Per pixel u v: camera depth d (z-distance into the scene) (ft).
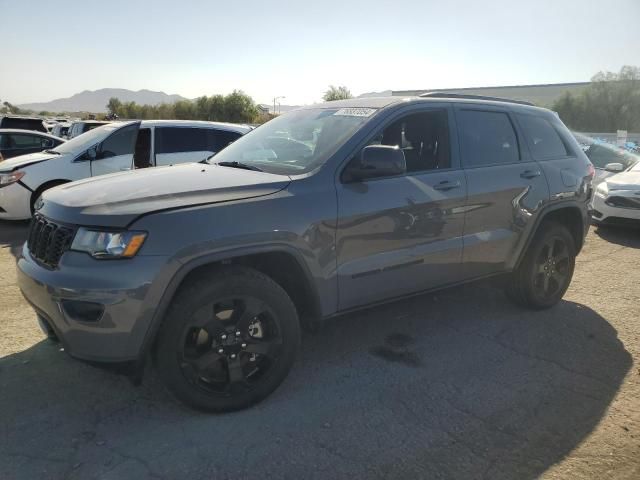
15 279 18.22
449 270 13.28
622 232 28.91
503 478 8.58
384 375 11.98
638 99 159.33
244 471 8.61
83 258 9.08
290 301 10.62
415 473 8.66
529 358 13.00
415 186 12.26
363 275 11.53
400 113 12.62
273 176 11.03
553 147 16.35
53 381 11.27
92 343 9.04
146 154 29.30
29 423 9.77
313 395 11.04
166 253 9.07
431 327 14.83
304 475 8.55
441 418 10.28
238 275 9.92
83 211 9.38
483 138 14.33
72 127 57.98
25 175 26.55
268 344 10.46
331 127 12.54
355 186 11.37
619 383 11.80
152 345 9.59
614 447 9.43
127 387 11.09
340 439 9.52
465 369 12.35
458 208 13.07
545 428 10.00
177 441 9.34
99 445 9.18
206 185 10.35
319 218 10.64
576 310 16.43
